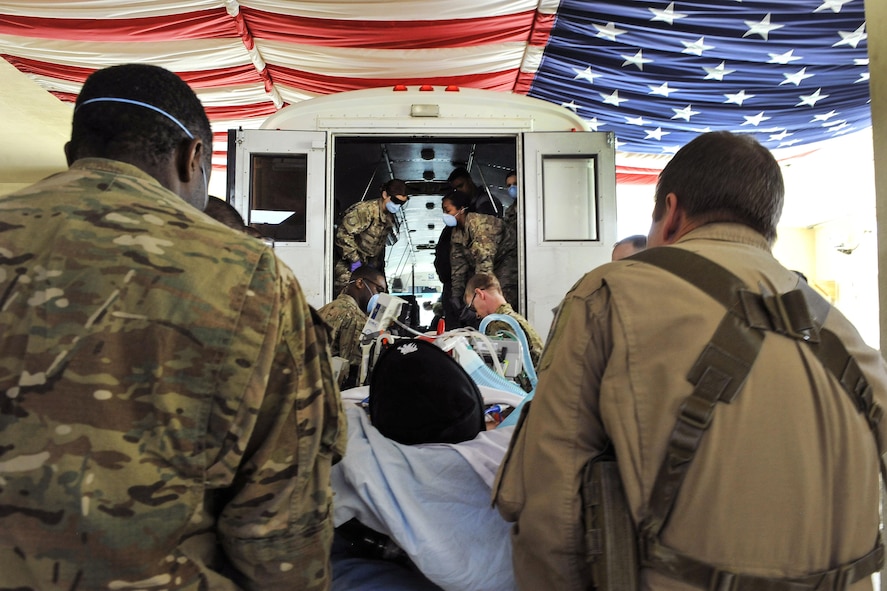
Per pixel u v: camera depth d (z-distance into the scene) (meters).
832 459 1.00
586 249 3.75
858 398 1.04
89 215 0.95
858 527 1.00
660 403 1.01
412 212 6.40
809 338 1.03
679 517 0.98
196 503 0.90
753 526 0.95
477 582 1.46
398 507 1.48
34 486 0.81
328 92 7.11
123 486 0.84
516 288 4.80
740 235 1.19
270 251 1.04
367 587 1.56
